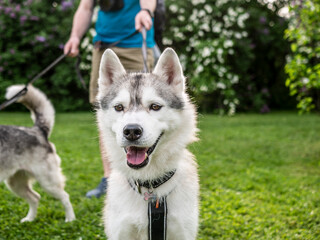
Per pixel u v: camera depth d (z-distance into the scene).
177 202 0.65
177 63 0.67
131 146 0.61
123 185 0.67
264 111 3.76
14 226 0.91
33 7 3.27
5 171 0.91
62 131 2.30
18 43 3.27
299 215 0.98
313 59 2.11
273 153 1.82
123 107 0.65
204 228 0.92
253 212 1.01
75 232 0.89
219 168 1.50
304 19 1.47
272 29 3.82
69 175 1.35
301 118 3.24
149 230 0.64
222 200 1.10
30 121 2.58
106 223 0.70
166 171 0.65
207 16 3.28
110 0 0.99
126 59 1.01
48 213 1.01
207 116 3.31
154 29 1.07
